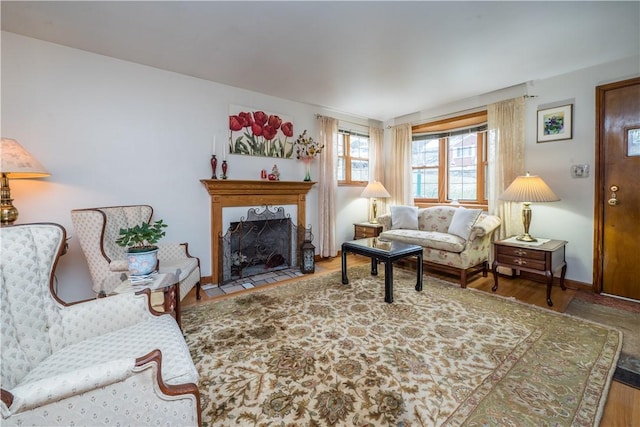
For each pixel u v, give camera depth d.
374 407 1.36
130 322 1.38
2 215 2.01
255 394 1.45
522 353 1.80
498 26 2.17
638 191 2.64
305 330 2.11
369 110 4.41
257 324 2.21
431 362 1.71
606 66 2.77
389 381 1.54
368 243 3.12
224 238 3.29
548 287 2.59
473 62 2.77
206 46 2.46
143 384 0.93
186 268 2.40
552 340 1.95
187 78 3.07
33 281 1.18
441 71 2.97
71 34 2.26
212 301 2.70
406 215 4.08
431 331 2.09
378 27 2.18
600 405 1.36
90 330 1.29
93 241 2.19
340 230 4.64
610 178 2.79
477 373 1.61
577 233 3.00
